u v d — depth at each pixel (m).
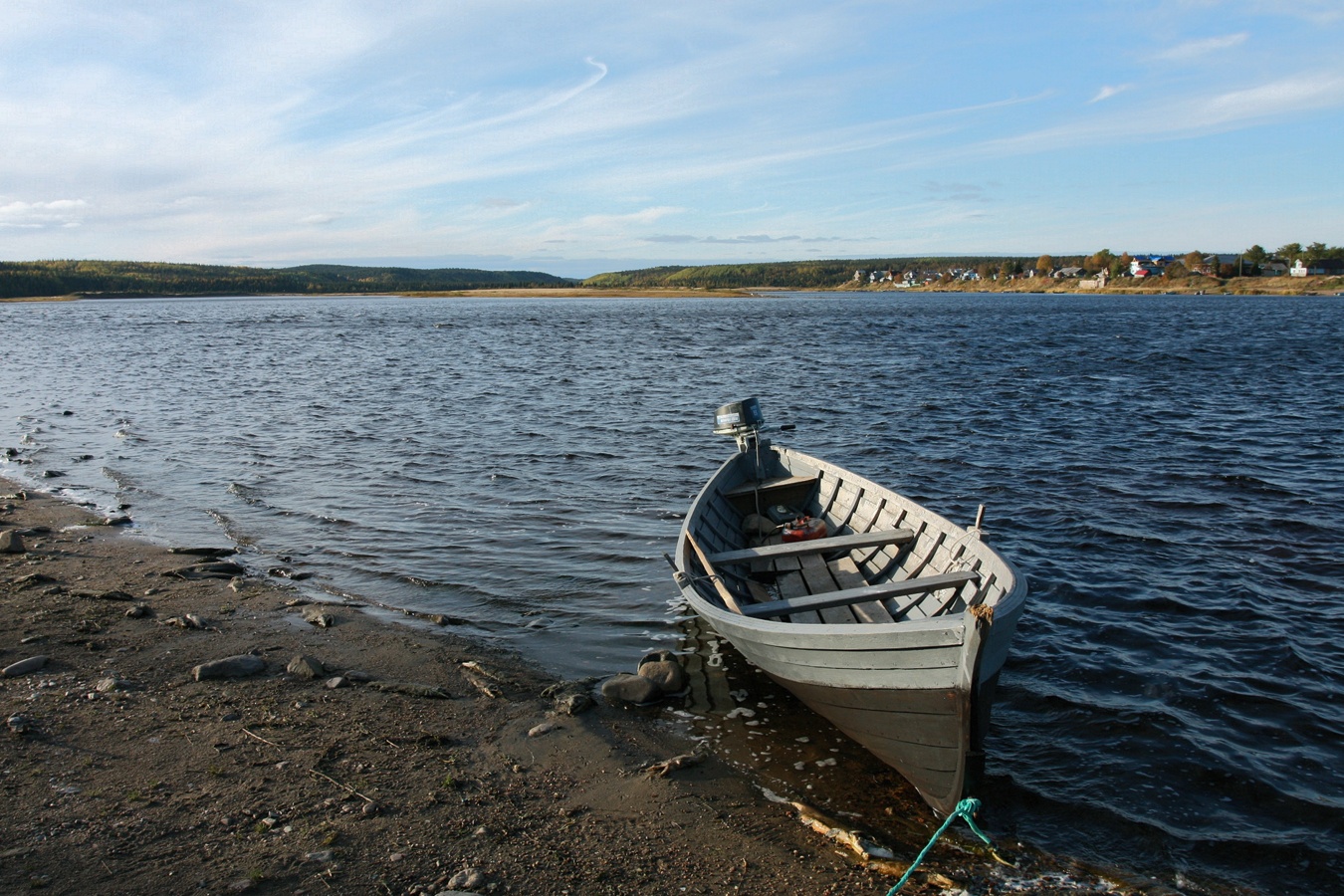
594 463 21.06
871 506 12.47
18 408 31.12
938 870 6.45
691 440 24.25
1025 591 7.68
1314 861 6.58
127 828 6.49
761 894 6.12
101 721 8.25
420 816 6.86
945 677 6.73
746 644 8.57
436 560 13.66
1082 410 28.88
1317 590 12.11
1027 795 7.45
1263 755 8.08
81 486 18.92
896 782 7.70
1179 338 61.00
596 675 9.73
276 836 6.48
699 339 66.88
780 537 13.02
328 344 63.41
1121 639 10.61
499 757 7.91
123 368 45.78
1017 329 74.94
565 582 12.66
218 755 7.68
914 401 31.58
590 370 44.03
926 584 8.77
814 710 8.59
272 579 12.79
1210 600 11.80
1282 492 17.47
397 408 30.47
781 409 30.16
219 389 36.31
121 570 13.02
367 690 9.14
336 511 16.61
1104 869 6.51
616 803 7.20
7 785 7.02
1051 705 9.03
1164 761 7.98
